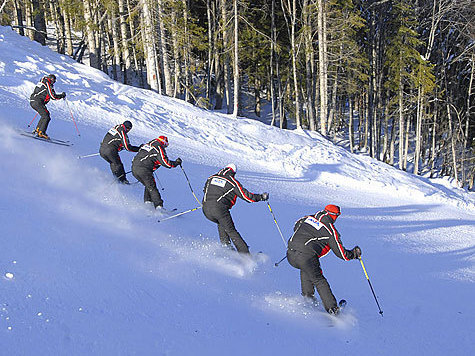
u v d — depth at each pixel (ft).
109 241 16.15
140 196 24.04
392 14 93.50
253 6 90.94
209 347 10.94
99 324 10.66
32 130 31.24
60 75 51.49
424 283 21.27
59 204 18.90
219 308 13.28
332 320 14.73
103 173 25.96
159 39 69.41
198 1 99.14
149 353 10.03
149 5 66.33
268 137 59.67
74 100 46.57
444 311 17.70
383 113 116.78
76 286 12.16
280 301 15.37
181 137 49.03
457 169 107.45
